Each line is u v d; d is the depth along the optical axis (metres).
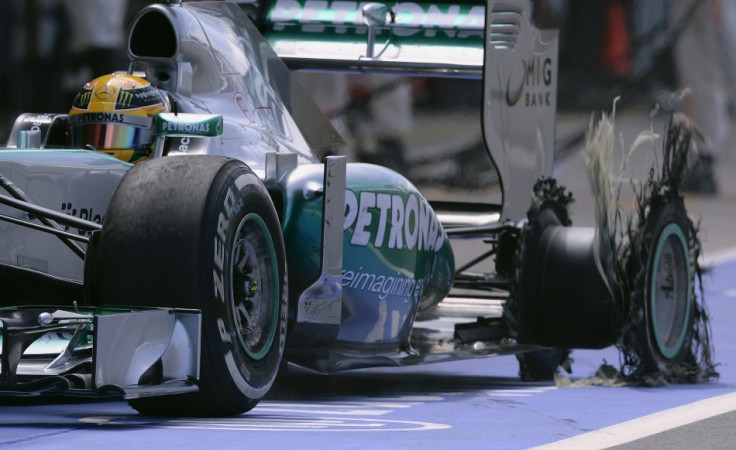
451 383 21.84
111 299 15.32
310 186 18.05
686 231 22.31
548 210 21.70
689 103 57.69
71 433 14.80
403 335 20.05
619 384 21.31
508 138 22.95
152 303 15.20
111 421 15.73
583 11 59.38
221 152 18.83
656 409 18.14
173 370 15.08
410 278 19.88
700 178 57.50
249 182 16.14
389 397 19.45
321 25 26.44
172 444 14.15
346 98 43.38
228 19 20.59
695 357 22.36
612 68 59.38
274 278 16.66
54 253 17.77
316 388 20.61
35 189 17.41
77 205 17.88
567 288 21.23
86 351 14.92
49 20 41.66
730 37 58.56
